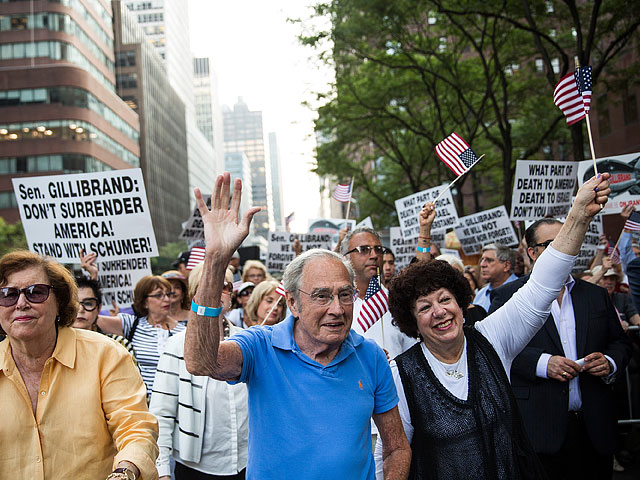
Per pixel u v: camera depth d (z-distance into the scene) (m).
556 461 4.21
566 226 3.33
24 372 2.91
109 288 6.86
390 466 3.04
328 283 2.82
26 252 2.96
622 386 6.75
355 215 49.94
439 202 9.80
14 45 74.38
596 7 13.05
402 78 22.27
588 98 3.95
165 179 110.00
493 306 4.51
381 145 28.17
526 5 14.73
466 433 3.16
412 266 3.41
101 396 2.94
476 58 22.19
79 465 2.84
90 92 74.81
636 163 7.68
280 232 11.52
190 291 5.02
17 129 72.25
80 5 79.31
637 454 7.09
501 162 26.91
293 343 2.93
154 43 148.88
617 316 4.46
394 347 4.64
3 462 2.81
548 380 4.16
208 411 4.21
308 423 2.78
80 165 72.62
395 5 17.70
